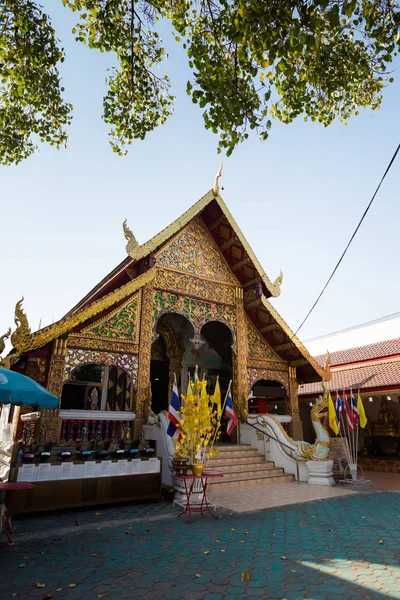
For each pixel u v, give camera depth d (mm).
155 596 3543
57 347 9742
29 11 6586
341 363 19094
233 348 13711
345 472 10781
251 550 4785
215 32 5469
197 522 6207
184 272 12930
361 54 6238
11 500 5410
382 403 17391
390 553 4660
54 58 7059
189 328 16734
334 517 6523
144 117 8078
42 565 4297
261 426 12172
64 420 9656
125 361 10820
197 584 3795
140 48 7430
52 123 8180
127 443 8438
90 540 5227
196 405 7449
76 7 6547
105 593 3605
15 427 9984
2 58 6949
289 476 10719
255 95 5266
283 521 6238
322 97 6883
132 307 11406
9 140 8109
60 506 6852
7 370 6199
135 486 7715
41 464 6887
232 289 14172
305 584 3783
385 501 8047
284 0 4148
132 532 5609
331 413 10789
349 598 3482
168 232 12016
